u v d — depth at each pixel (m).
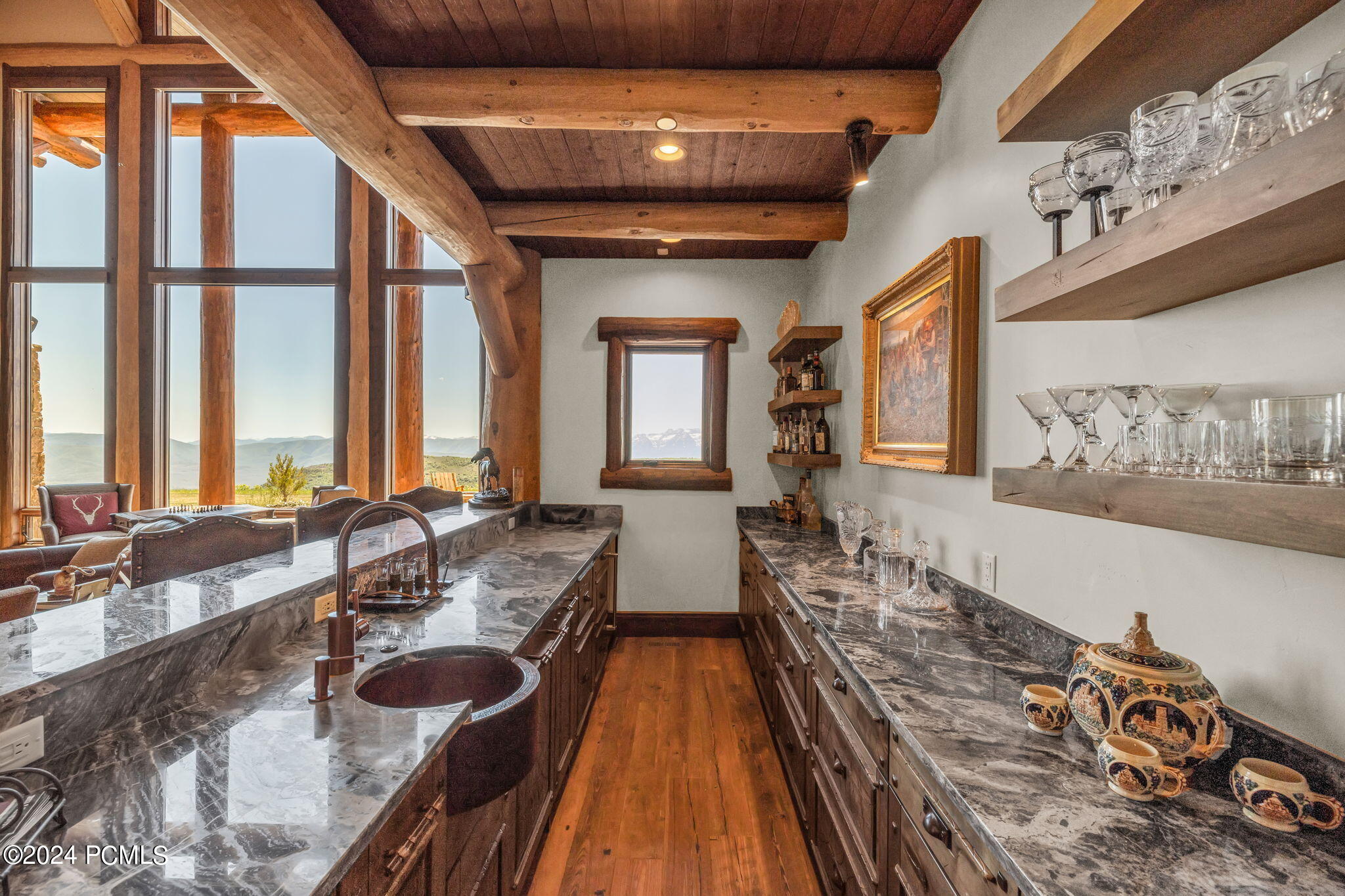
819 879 1.67
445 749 0.99
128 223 4.58
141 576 1.69
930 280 1.91
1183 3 0.75
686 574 4.00
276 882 0.59
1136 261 0.75
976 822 0.74
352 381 4.56
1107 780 0.82
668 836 1.92
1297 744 0.78
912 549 2.15
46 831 0.67
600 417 3.99
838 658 1.41
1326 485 0.56
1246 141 0.73
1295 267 0.76
